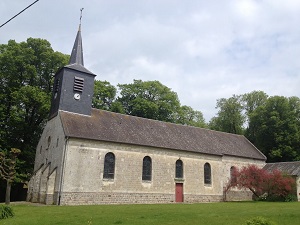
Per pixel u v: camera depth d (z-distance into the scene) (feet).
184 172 95.45
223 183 105.19
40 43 103.71
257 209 61.00
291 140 130.31
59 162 77.87
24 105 100.58
